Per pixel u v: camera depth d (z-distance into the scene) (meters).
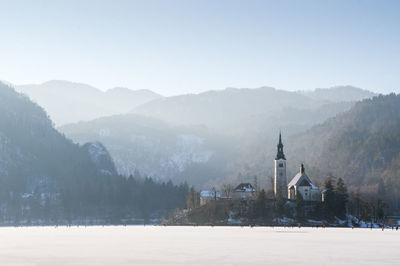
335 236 184.50
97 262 98.25
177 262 97.81
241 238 171.00
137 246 137.00
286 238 170.75
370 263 97.06
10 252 119.62
